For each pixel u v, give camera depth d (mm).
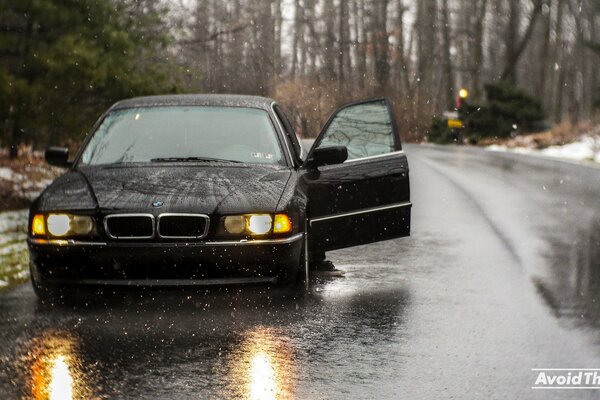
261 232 7352
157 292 8211
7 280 9062
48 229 7352
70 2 15805
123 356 6238
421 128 65500
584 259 10719
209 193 7539
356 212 8773
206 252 7238
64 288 7434
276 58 76625
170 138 8922
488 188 20672
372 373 5906
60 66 15062
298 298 8133
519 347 6598
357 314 7625
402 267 10141
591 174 24969
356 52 77188
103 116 9383
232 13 57438
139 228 7277
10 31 15625
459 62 90812
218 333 6910
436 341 6754
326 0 79875
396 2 75375
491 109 56000
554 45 84625
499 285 9031
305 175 8516
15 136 15953
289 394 5438
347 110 9227
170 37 18047
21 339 6676
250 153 8750
